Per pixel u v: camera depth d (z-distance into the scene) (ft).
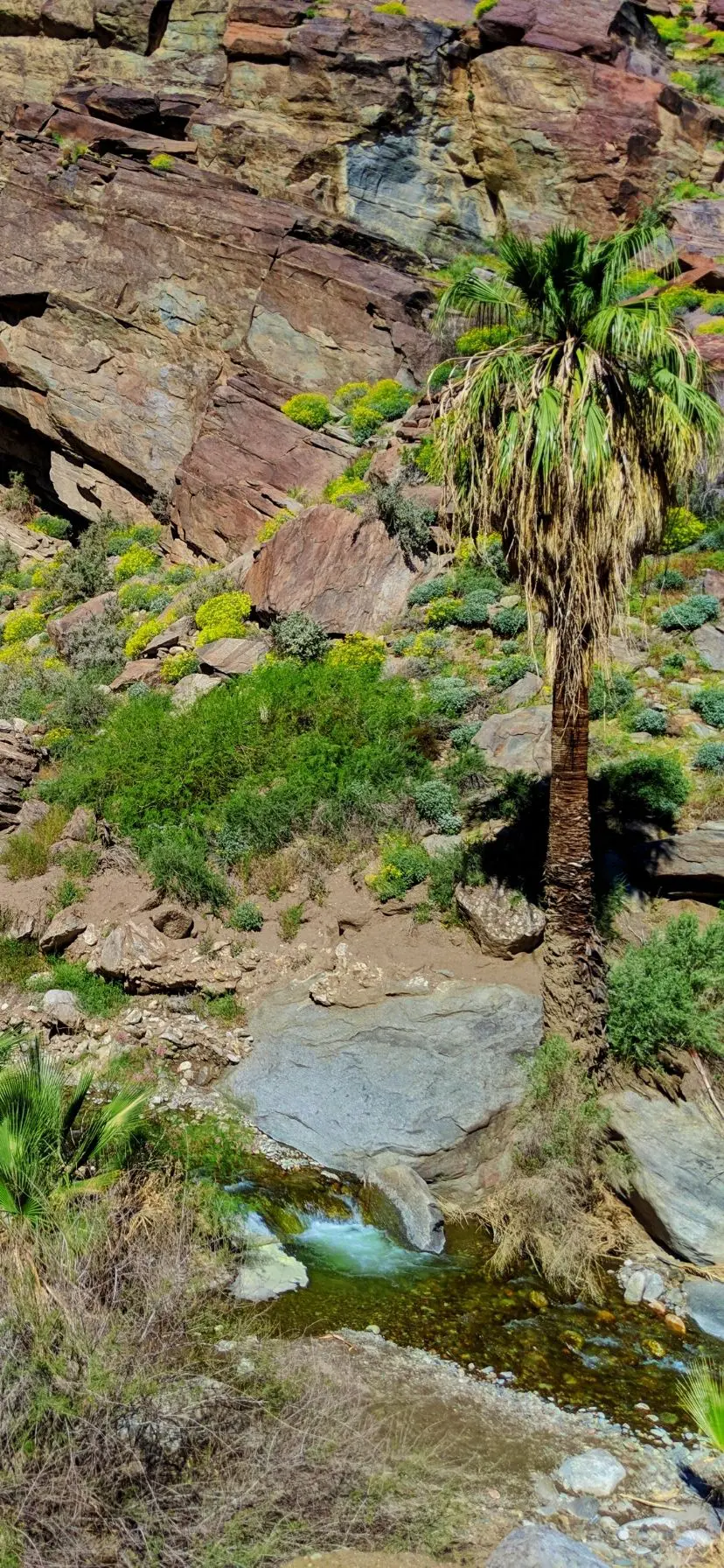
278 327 106.22
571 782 37.86
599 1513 24.32
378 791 53.67
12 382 118.93
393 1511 23.04
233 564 87.51
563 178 118.32
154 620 86.89
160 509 107.65
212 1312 28.48
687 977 39.34
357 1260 34.22
